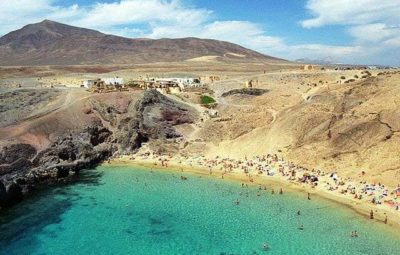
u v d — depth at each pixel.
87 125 104.56
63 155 92.06
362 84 97.69
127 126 106.19
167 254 54.53
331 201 69.06
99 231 62.03
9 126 95.81
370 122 82.50
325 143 85.50
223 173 85.81
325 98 99.00
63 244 58.16
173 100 122.88
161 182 82.62
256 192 74.81
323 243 55.81
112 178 86.44
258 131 98.31
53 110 106.50
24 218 67.50
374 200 67.00
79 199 75.25
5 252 56.09
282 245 55.75
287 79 147.00
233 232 60.09
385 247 54.25
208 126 106.94
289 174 80.88
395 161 74.00
